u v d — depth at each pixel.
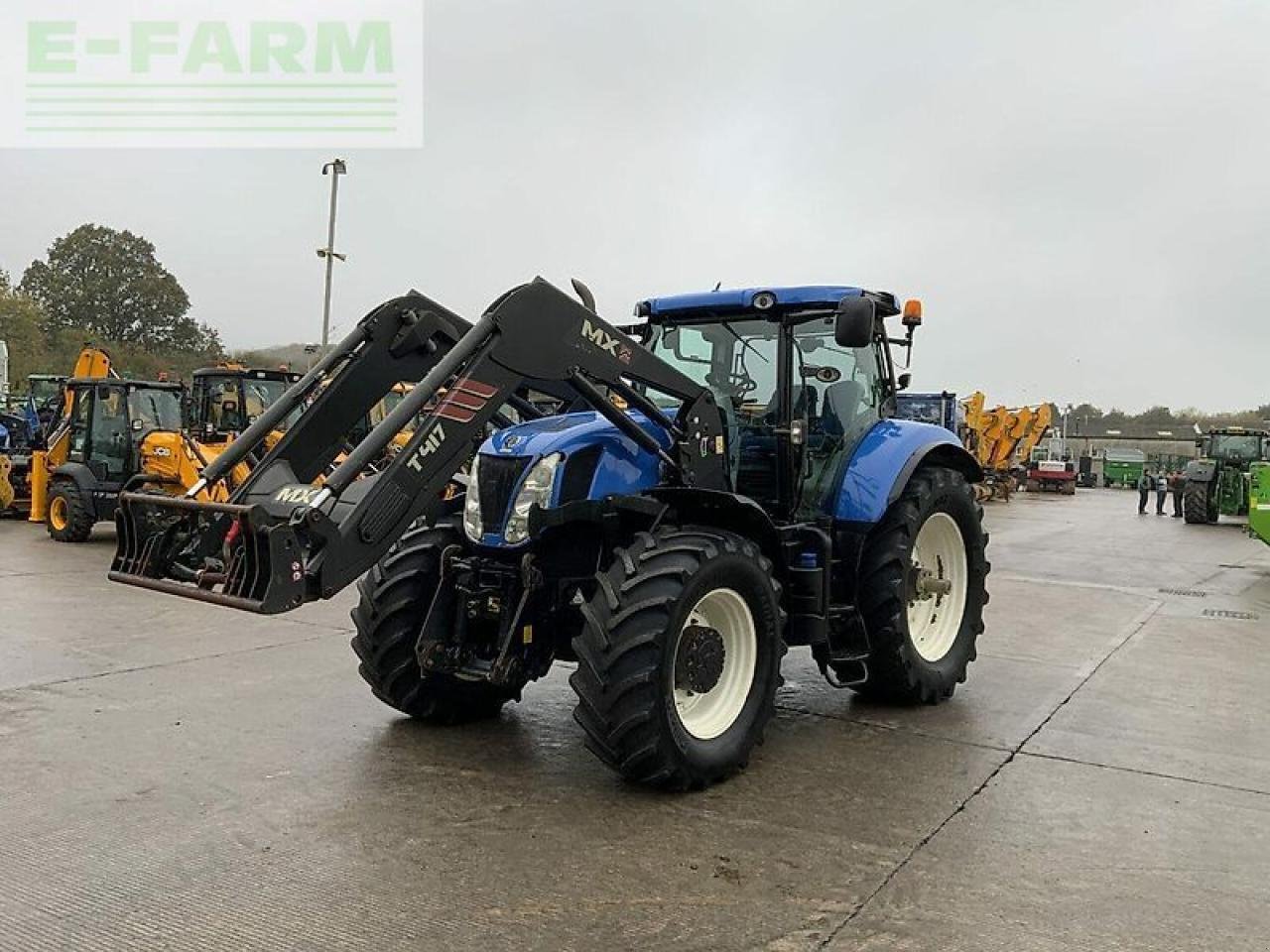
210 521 3.97
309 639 7.03
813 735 5.00
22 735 4.77
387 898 3.13
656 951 2.83
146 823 3.73
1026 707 5.60
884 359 6.04
